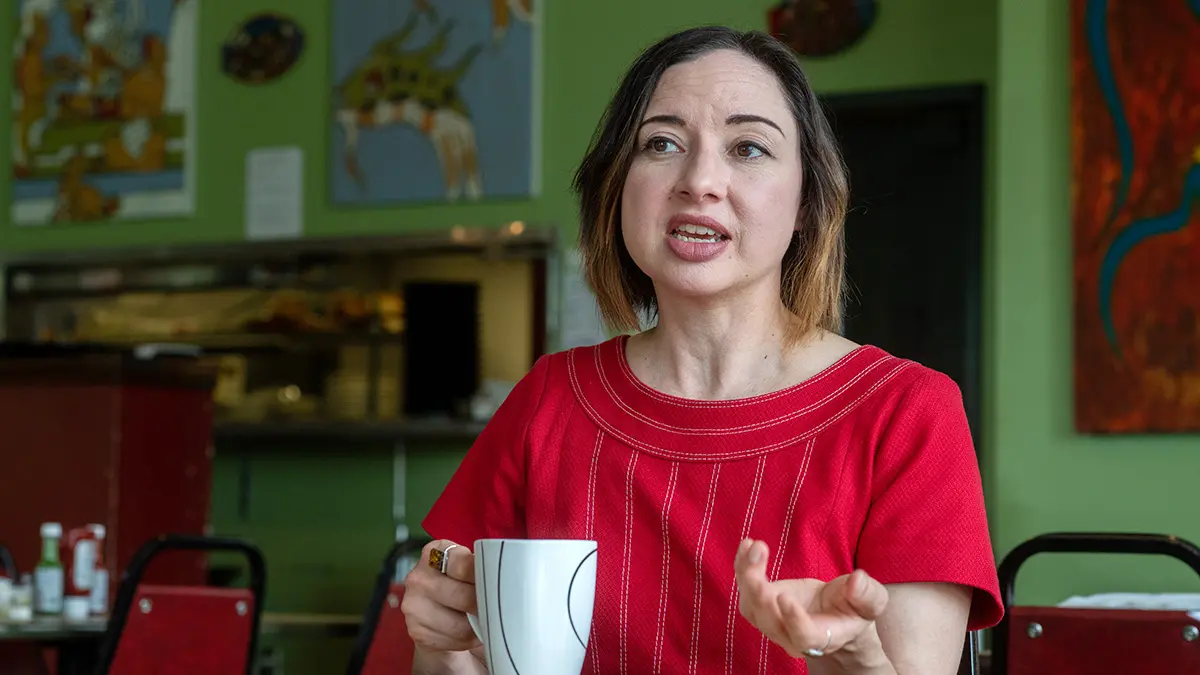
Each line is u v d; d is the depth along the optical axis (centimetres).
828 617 80
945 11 476
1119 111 377
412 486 522
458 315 520
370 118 538
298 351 540
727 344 120
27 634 330
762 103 117
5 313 575
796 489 112
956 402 113
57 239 583
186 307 557
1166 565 367
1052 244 384
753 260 116
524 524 127
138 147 571
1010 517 382
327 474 532
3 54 595
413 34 534
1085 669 184
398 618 256
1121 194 375
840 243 126
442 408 519
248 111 558
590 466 119
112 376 378
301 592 530
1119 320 373
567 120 516
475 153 522
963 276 479
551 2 521
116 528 375
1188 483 369
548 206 515
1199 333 366
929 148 486
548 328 506
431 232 516
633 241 119
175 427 396
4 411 387
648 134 119
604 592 115
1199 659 179
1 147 593
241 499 541
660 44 121
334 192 541
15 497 384
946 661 105
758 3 495
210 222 561
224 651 280
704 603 111
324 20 550
